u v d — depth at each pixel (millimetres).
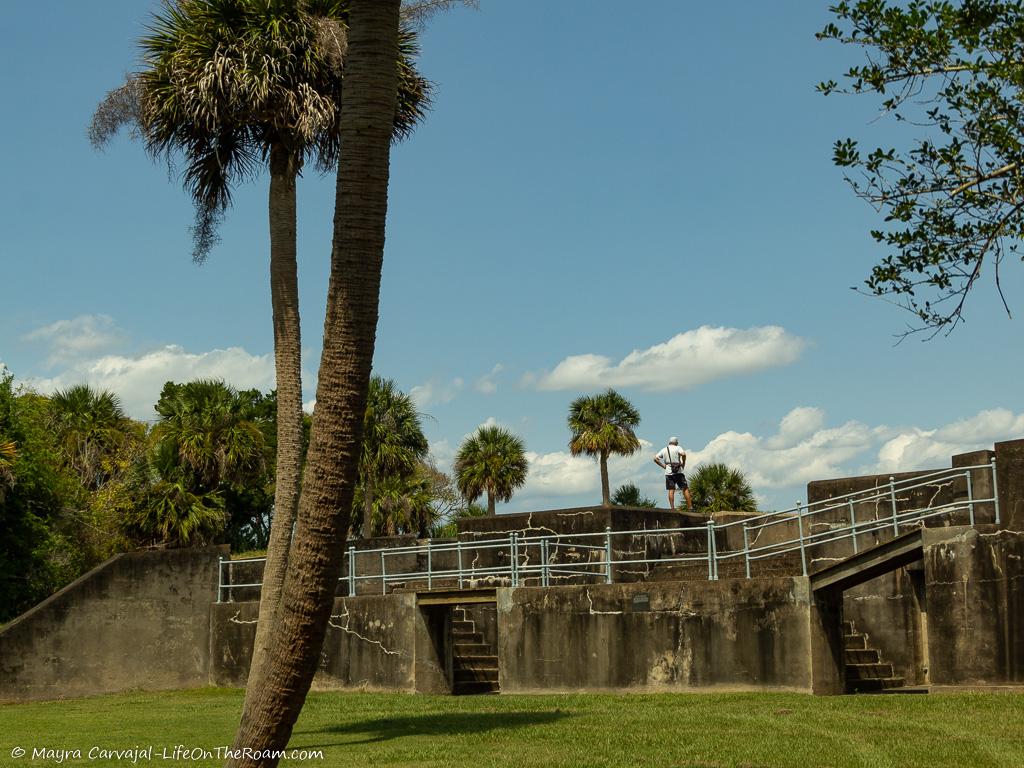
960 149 9453
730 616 17828
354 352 7770
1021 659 15000
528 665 19391
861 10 9508
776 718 14062
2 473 24688
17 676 20891
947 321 9570
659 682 18219
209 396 38500
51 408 42375
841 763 10797
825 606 17375
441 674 20609
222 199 16344
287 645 7781
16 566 25844
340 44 15219
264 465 39281
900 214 9625
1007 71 8930
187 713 17641
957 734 12094
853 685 18438
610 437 42500
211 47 15344
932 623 15797
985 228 9398
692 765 11078
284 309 14992
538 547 24469
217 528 36469
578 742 12844
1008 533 15328
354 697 19328
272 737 7840
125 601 22391
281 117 15156
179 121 15625
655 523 24672
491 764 11516
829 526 22359
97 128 15414
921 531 16109
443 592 20422
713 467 39969
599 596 18953
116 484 38281
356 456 7801
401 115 16125
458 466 46281
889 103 9586
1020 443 15406
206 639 23344
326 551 7738
